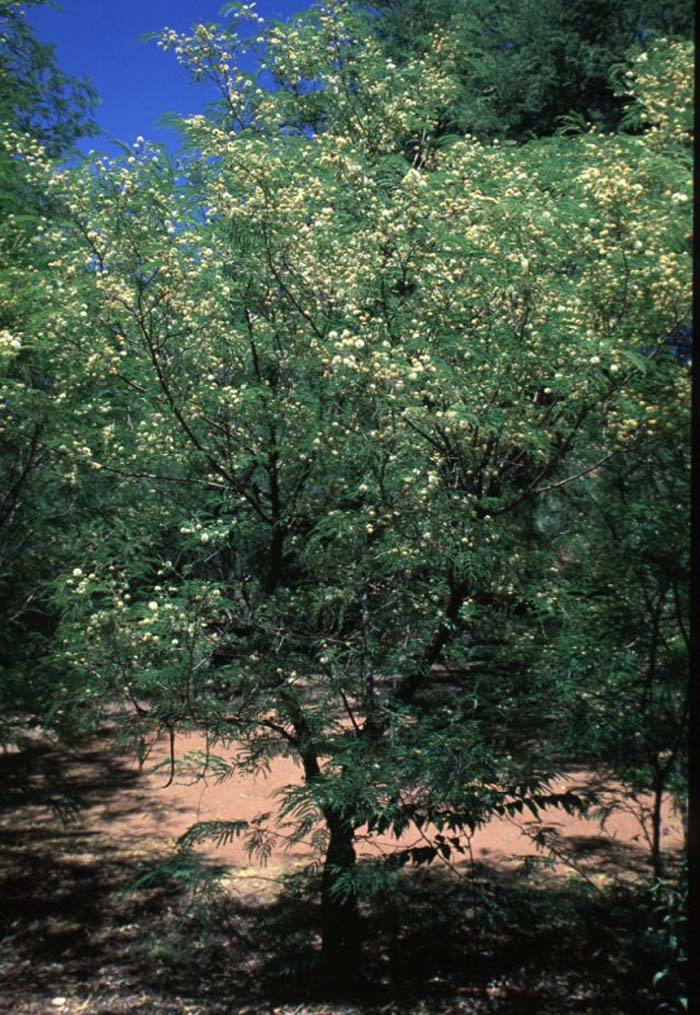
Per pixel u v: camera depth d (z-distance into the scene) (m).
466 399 4.12
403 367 3.91
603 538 4.88
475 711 4.66
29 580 5.94
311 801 4.31
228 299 4.96
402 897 5.24
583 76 10.35
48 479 5.83
